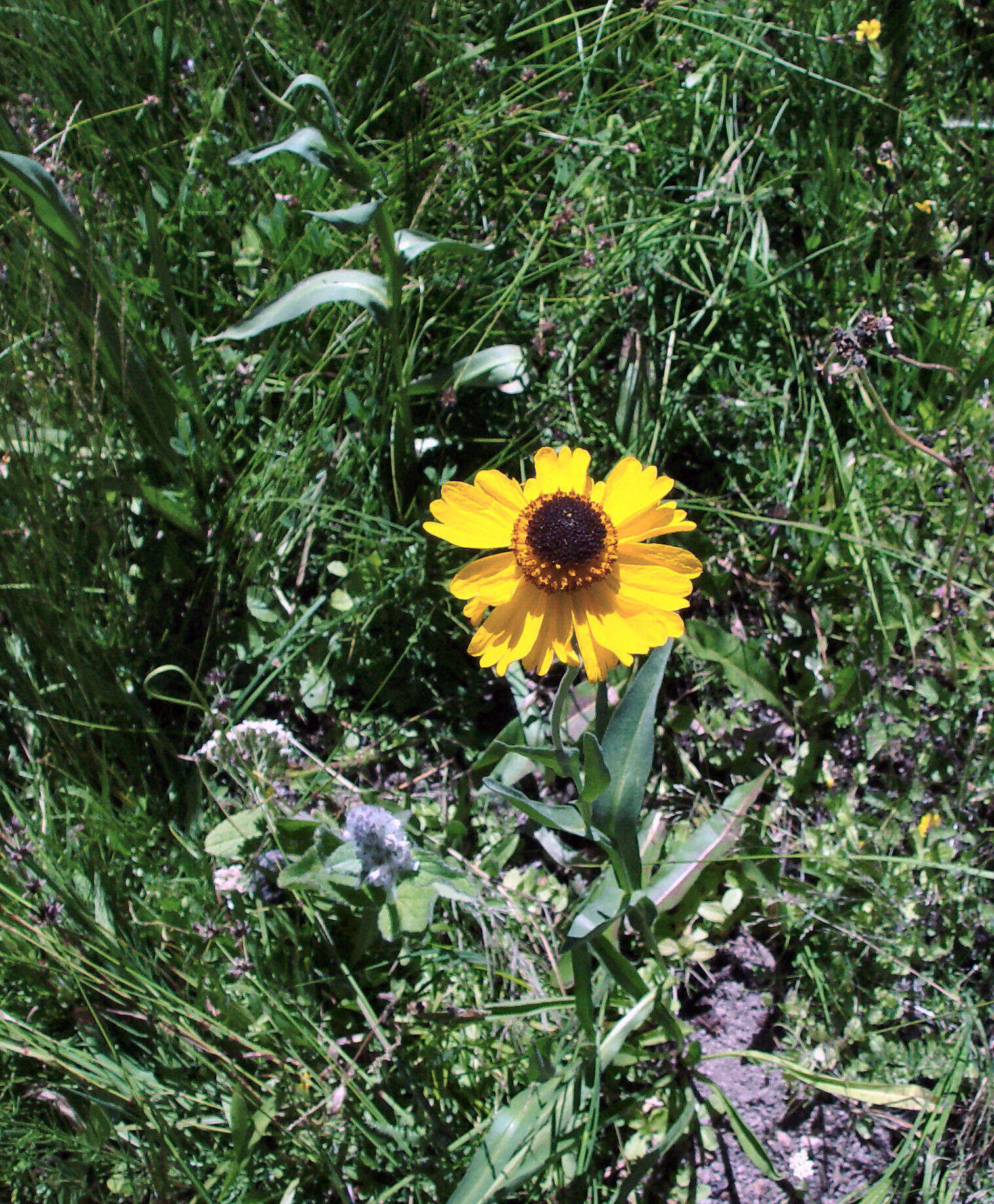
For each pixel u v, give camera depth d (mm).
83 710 534
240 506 564
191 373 542
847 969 518
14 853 487
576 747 547
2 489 524
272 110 621
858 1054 512
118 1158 478
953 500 563
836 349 535
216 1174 487
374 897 497
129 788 531
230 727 518
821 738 559
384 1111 496
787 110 628
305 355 575
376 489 576
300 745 534
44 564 531
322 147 504
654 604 421
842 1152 505
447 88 622
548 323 566
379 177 588
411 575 555
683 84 623
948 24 627
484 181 612
